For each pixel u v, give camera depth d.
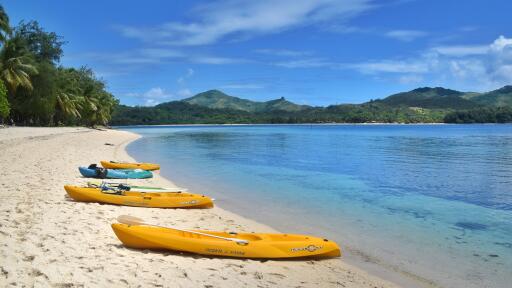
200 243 8.39
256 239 9.16
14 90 51.34
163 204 13.16
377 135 76.44
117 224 8.46
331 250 8.98
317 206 14.71
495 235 11.33
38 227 8.94
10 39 50.50
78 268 6.72
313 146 46.22
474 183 20.55
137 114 189.62
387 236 11.04
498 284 7.92
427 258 9.33
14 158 21.47
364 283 7.68
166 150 39.19
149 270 7.09
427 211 14.24
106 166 22.20
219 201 15.15
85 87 82.88
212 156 33.44
